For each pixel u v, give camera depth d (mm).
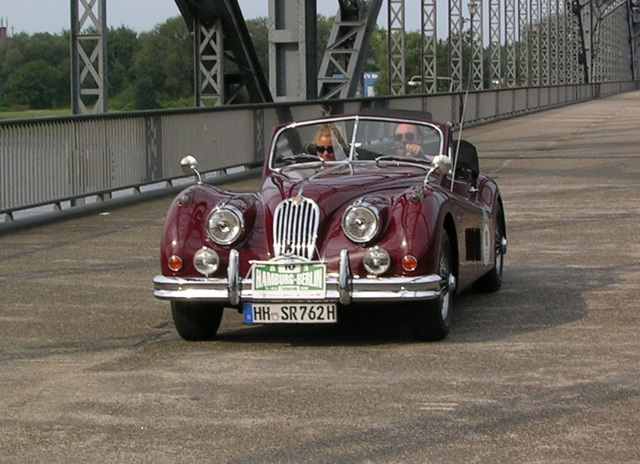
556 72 88188
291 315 7207
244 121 22188
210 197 7613
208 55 26250
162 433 5492
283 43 26766
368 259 7109
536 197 16609
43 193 14859
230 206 7355
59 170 15266
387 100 32719
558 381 6387
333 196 7391
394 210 7246
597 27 124500
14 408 5992
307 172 8188
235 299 7219
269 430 5508
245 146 22219
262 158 23141
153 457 5117
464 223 8141
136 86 52969
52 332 8047
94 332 8047
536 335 7672
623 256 11156
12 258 11594
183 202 7539
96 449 5250
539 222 13805
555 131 37438
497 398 6031
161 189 18578
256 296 7199
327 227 7266
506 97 53625
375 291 7078
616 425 5508
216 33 25672
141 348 7508
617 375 6516
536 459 4992
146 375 6707
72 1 17125
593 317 8281
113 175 16844
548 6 84375
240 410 5879
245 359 7117
